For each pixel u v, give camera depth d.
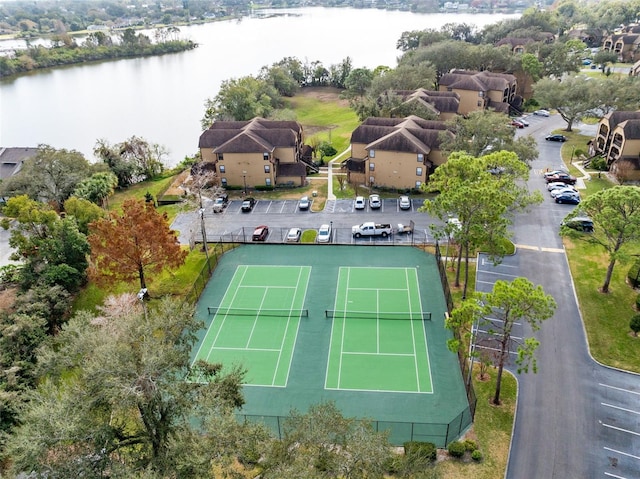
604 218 45.84
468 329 46.22
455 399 39.78
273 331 48.34
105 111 146.00
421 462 29.92
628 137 75.19
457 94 105.50
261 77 146.38
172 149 114.25
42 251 54.09
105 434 27.80
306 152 91.44
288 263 59.28
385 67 139.12
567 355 43.16
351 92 137.88
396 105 94.88
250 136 80.38
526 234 62.28
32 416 27.09
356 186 80.56
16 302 47.78
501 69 130.00
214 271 58.34
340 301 52.03
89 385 28.19
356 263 58.53
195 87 170.50
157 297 53.91
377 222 67.75
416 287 53.69
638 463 33.84
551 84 100.81
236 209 74.31
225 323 49.66
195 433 27.78
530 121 111.12
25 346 42.28
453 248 59.97
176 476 25.97
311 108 142.12
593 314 47.72
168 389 28.75
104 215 63.25
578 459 34.16
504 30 168.25
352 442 26.89
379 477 25.81
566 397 39.09
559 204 70.06
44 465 26.39
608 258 56.22
